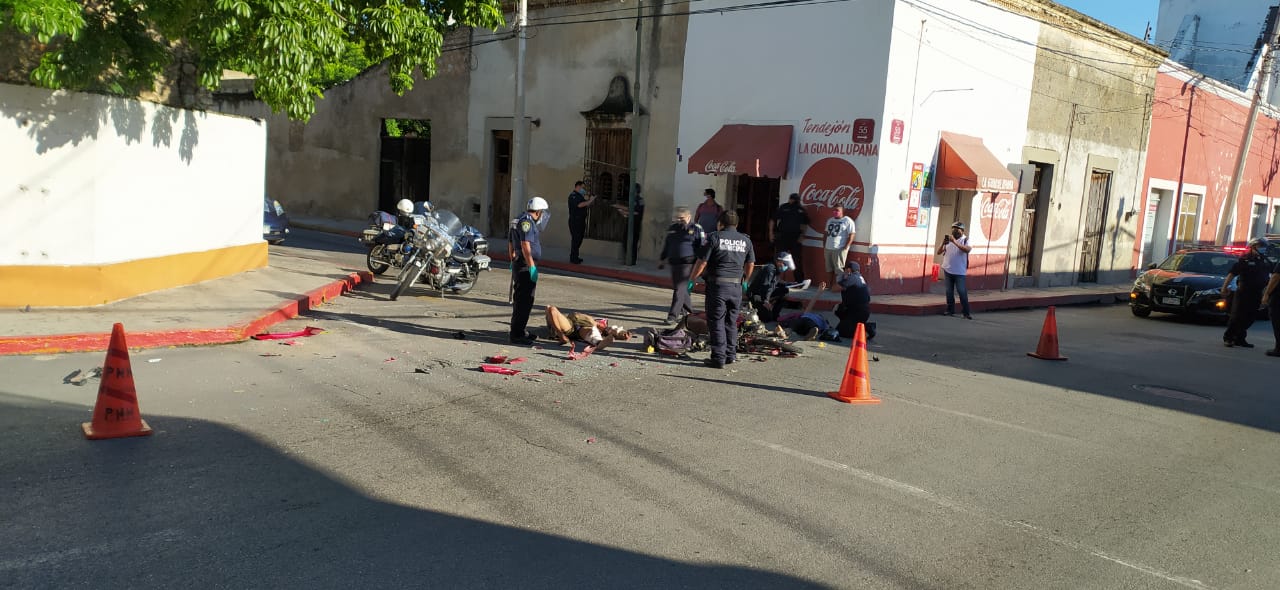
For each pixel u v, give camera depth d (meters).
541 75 21.83
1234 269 13.54
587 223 21.09
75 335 7.70
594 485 5.15
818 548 4.46
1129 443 7.04
